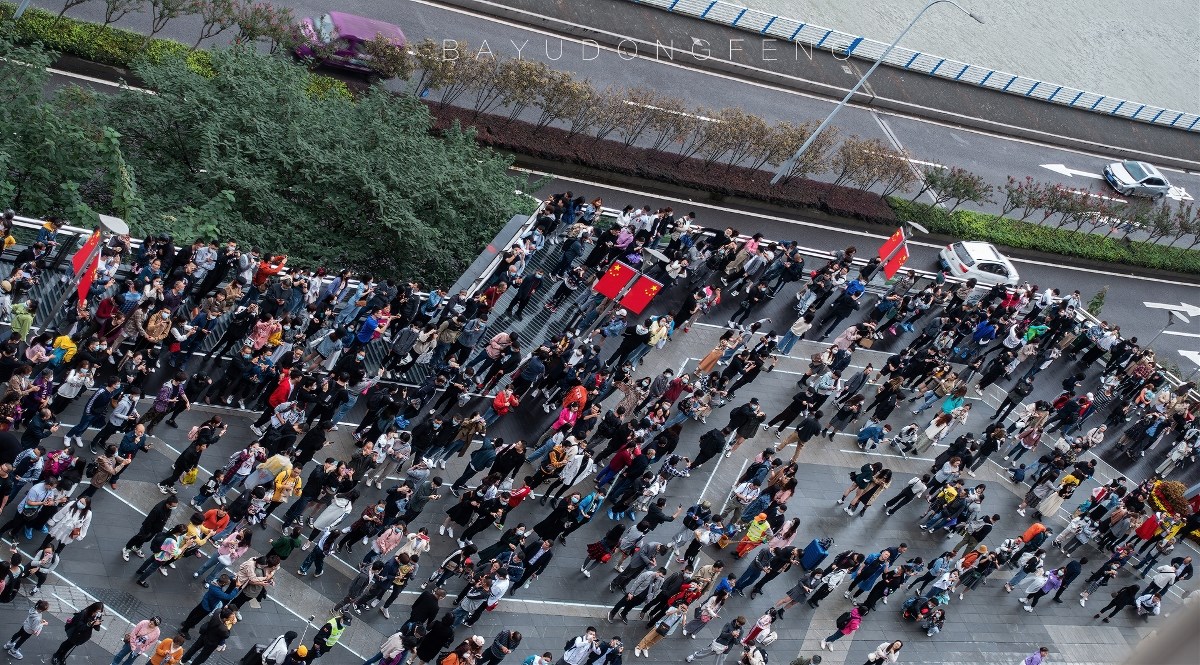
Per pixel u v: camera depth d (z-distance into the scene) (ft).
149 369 85.92
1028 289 147.84
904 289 139.23
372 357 105.29
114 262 91.76
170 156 117.19
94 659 70.33
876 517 116.37
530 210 129.70
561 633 90.63
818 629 102.32
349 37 143.13
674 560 101.50
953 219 181.57
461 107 150.00
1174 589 126.62
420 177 122.21
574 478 97.71
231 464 81.46
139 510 80.64
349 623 80.64
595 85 167.84
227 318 100.53
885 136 195.52
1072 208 187.83
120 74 129.90
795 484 102.78
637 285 110.11
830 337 136.15
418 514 88.48
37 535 74.84
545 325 117.70
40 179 104.99
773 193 166.09
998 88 222.48
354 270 117.80
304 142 116.88
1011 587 115.75
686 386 110.42
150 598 75.61
